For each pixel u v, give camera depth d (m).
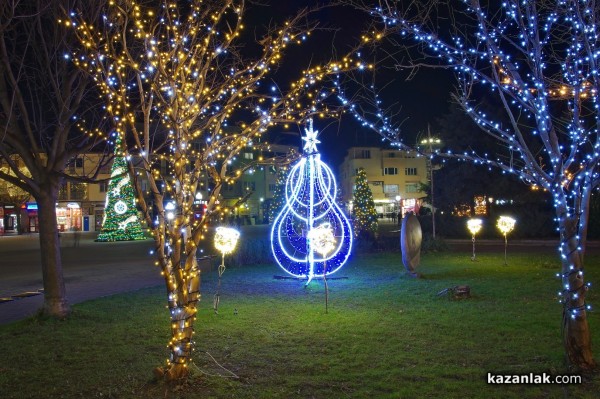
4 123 9.22
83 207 55.00
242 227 54.81
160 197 6.12
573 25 6.45
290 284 14.06
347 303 10.91
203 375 6.29
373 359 6.84
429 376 6.12
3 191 50.44
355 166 76.19
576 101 6.16
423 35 6.87
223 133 7.82
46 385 6.09
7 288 14.60
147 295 12.34
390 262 18.80
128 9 6.57
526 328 8.30
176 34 6.43
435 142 34.59
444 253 22.16
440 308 10.10
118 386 6.00
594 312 9.29
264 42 7.03
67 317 9.54
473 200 34.62
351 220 25.59
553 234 31.19
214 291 12.91
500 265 17.31
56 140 9.43
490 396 5.49
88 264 20.61
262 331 8.49
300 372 6.43
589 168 6.19
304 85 7.13
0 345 7.83
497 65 7.06
